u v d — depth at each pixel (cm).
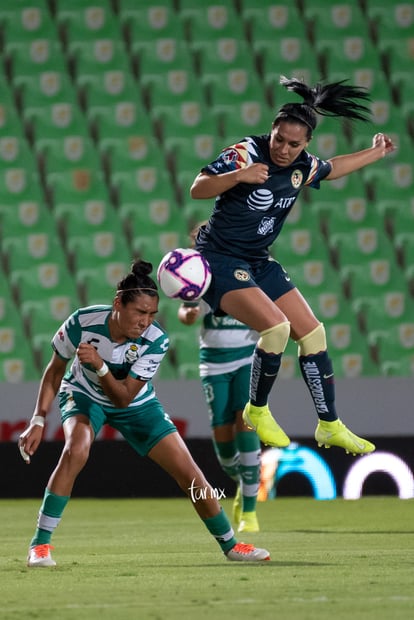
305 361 2155
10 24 6225
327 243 5434
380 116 5928
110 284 5209
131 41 6297
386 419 4341
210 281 2045
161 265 2050
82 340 1989
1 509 3812
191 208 5444
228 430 3091
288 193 2067
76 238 5338
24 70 6059
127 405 1992
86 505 4031
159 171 5606
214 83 6041
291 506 3819
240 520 2942
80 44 6162
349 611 1381
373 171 5656
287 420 4306
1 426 4350
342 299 5088
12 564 2038
